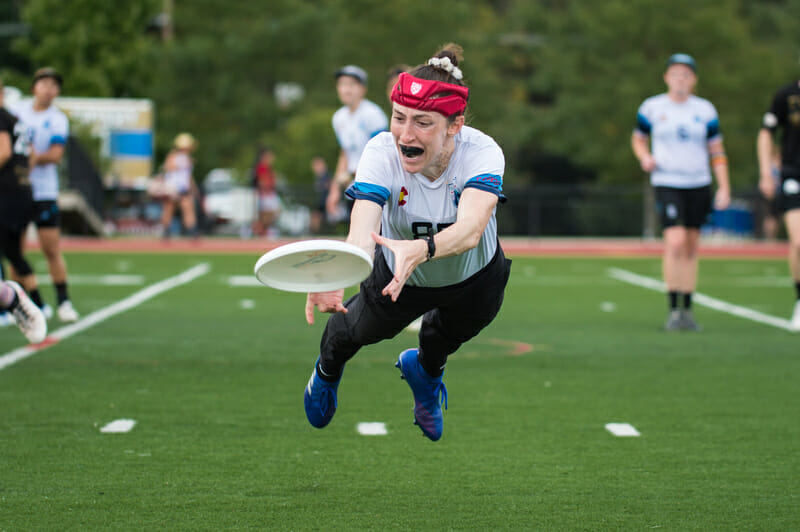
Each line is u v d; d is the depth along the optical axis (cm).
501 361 1484
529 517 764
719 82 6669
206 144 8844
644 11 6856
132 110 5000
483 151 711
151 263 3250
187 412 1112
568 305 2233
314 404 830
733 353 1575
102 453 937
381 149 714
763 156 1841
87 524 738
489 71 8631
